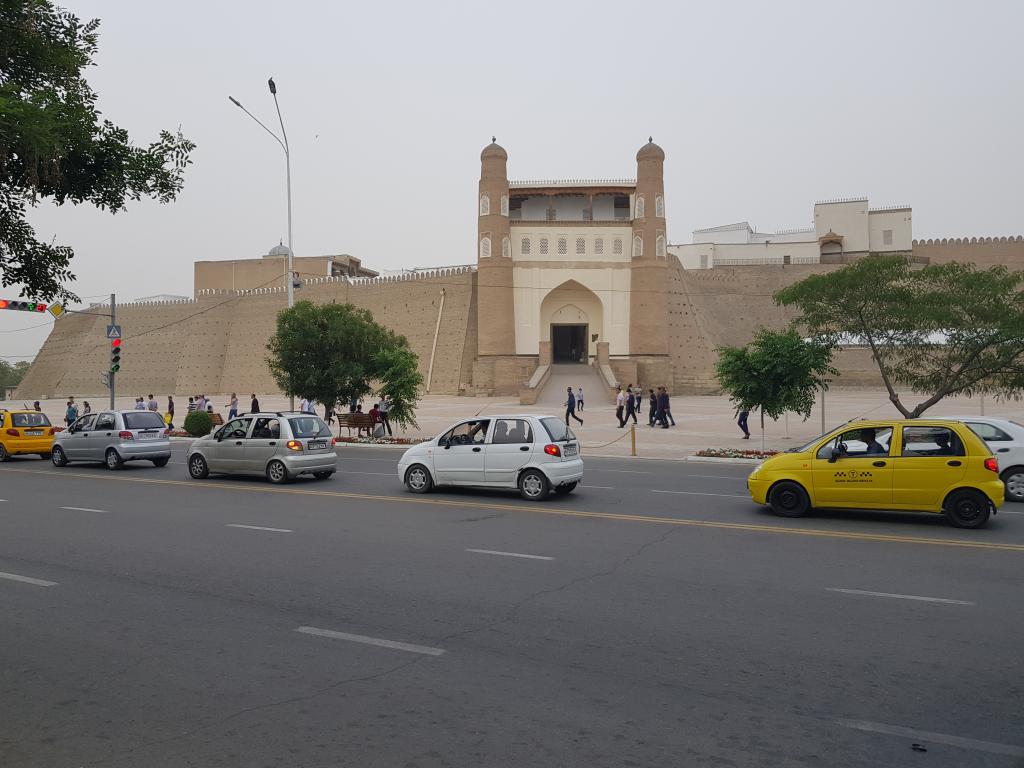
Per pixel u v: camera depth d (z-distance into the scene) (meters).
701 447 23.80
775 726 4.31
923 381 19.67
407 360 27.89
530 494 13.34
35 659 5.48
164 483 16.25
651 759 3.93
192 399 34.66
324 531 10.43
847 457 11.09
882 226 82.06
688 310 69.75
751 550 9.05
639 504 12.87
